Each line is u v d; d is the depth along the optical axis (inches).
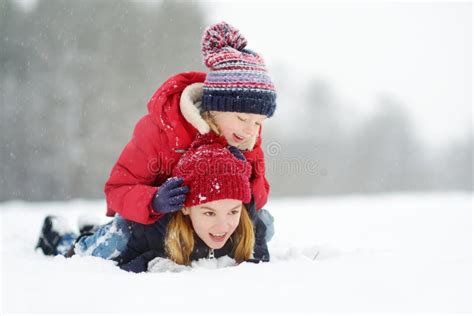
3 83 812.6
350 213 307.4
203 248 107.1
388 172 1425.9
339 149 1283.2
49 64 834.8
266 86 116.1
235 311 63.1
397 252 98.6
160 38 885.2
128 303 66.4
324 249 119.2
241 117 114.8
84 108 825.5
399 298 66.9
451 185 1617.9
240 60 115.6
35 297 69.3
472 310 62.8
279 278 76.9
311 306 64.5
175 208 101.7
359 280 74.5
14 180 784.9
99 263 92.7
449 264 83.4
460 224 235.9
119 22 871.1
